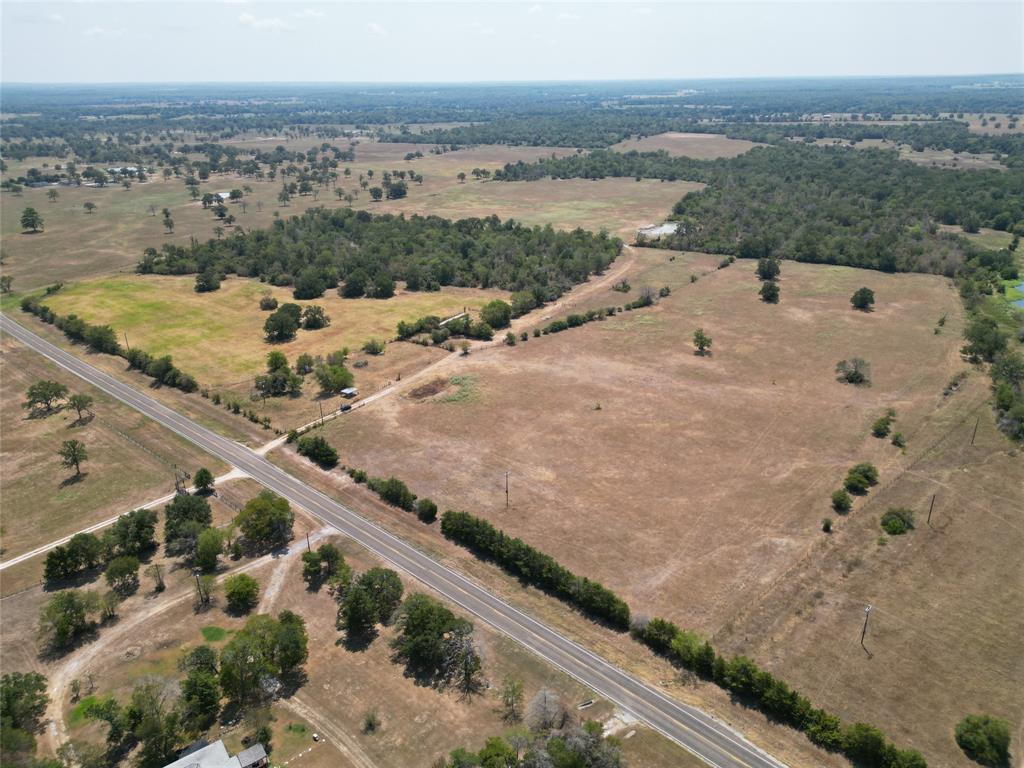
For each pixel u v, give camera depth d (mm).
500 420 136875
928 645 81062
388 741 70688
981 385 145625
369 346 173875
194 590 93688
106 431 137875
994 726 68000
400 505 111438
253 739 70875
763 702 73688
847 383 149625
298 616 87188
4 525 108688
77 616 85250
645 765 67375
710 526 102938
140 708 70188
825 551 97062
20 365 171000
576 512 107188
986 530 100750
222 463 125500
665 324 188250
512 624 86438
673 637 81188
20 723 72688
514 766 63938
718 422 133750
